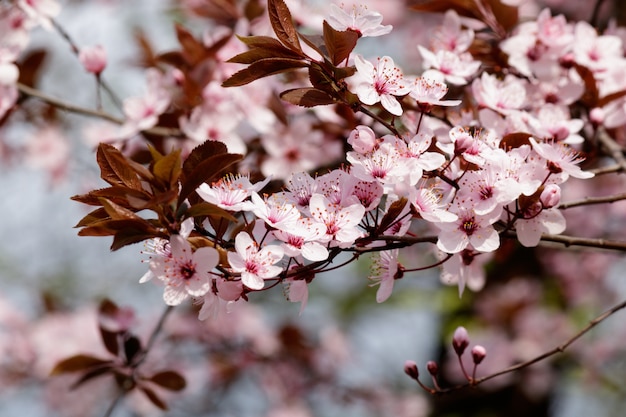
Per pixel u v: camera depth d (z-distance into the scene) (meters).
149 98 1.11
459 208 0.89
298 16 1.16
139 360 1.10
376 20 0.90
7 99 1.11
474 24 1.10
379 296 0.91
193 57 1.12
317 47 0.89
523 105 1.02
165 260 0.87
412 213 0.89
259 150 1.15
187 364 1.57
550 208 0.90
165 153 1.11
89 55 1.11
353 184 0.89
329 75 0.89
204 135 1.11
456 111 1.01
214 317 0.87
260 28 1.17
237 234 0.88
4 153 1.44
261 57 0.89
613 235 1.53
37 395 1.53
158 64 1.20
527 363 0.95
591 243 0.93
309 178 0.89
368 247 0.90
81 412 1.53
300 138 1.13
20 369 1.49
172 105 1.12
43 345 1.45
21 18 1.10
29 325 1.52
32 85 1.17
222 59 1.13
